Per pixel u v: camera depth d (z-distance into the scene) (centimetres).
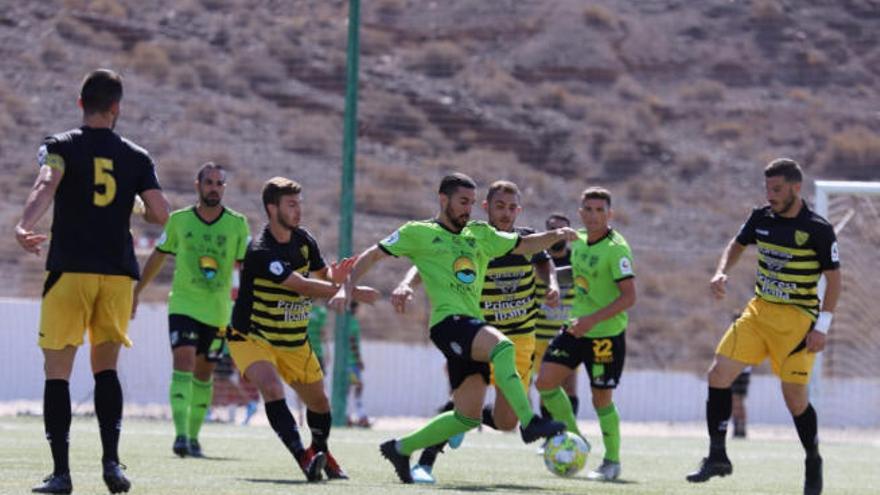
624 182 12650
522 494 2377
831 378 6419
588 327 2897
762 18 14400
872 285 6350
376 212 11181
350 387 6238
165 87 12838
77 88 12281
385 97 13275
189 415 3338
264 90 13188
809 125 13250
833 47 14050
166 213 2123
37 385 5953
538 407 5647
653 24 14462
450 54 14012
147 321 5988
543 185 12475
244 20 14175
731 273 11069
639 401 6694
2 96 11906
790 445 4922
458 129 13088
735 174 12769
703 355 9831
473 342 2406
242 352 2578
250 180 11712
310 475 2495
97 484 2319
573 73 13925
